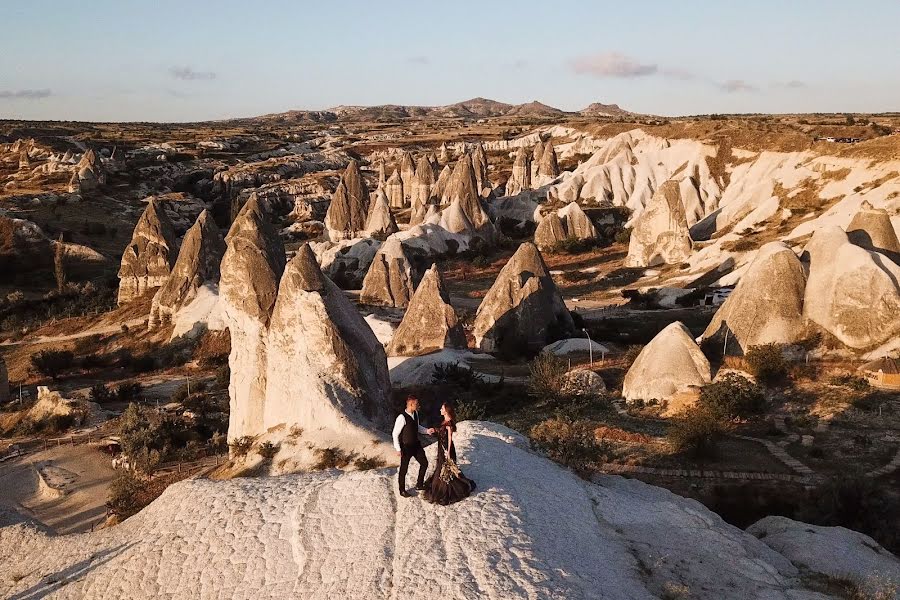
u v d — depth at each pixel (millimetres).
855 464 27922
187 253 63125
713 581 13664
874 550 17906
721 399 33000
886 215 42844
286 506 15656
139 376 55656
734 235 77062
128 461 36719
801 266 40125
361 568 12766
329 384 28781
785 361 37156
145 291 73750
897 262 42219
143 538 16734
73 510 33906
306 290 29484
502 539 12961
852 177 78688
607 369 42781
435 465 15039
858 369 36438
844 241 39281
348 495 15320
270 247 36062
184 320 60281
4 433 44906
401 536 13422
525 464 16469
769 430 31875
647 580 13289
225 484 17672
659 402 35719
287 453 27953
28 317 77375
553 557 12773
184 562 14938
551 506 14781
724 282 66188
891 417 31797
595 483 17672
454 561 12453
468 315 63062
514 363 47156
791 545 17406
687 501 17625
